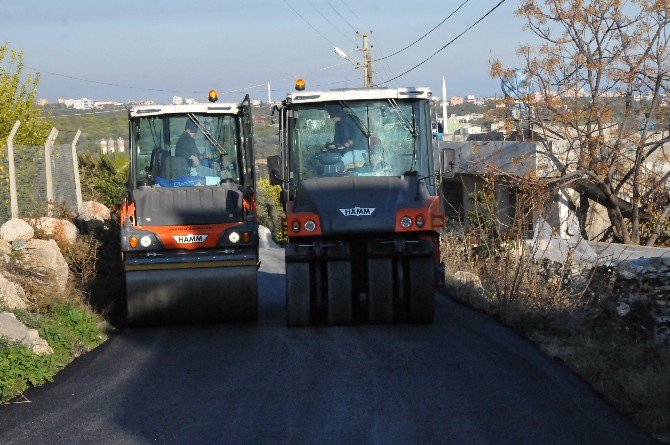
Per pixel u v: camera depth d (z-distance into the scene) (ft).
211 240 40.06
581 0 91.09
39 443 23.67
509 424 23.99
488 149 101.91
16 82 76.07
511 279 46.32
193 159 42.42
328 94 39.99
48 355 32.42
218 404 26.99
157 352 35.53
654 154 103.55
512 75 95.14
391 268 38.68
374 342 35.47
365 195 38.68
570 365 30.96
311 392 28.02
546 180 84.99
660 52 91.40
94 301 45.57
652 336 46.24
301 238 39.55
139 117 42.19
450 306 45.09
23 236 45.93
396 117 40.27
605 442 22.40
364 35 150.82
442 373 29.91
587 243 61.21
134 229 39.93
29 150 56.70
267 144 151.74
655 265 50.49
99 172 93.45
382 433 23.43
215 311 40.73
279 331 38.96
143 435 24.03
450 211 108.17
